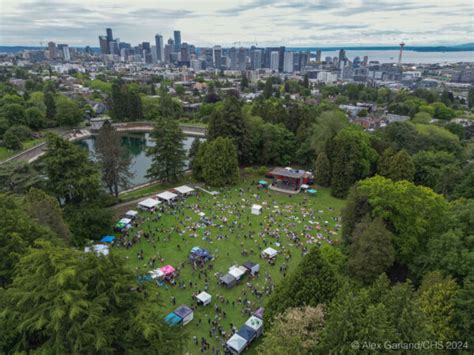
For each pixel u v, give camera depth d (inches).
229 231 2529.5
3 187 2365.9
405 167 3073.3
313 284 1229.1
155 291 993.5
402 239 1761.8
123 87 7298.2
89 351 792.3
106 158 2861.7
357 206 2020.2
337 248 1996.8
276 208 2945.4
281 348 997.8
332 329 944.9
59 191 2321.6
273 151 3939.5
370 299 1077.8
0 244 1226.0
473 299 1159.0
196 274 2015.3
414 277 1697.8
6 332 860.6
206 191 3294.8
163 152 3388.3
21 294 792.9
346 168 3132.4
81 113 6446.9
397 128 3772.1
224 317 1675.7
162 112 7066.9
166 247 2297.0
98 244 2260.1
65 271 765.9
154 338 912.9
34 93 7317.9
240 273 1962.4
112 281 906.7
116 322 876.0
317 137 3703.3
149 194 3174.2
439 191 2842.0
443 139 3688.5
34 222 1491.1
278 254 2247.8
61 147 2306.8
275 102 7573.8
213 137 3818.9
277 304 1346.0
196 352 1459.2
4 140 4616.1
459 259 1408.7
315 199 3154.5
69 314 758.5
